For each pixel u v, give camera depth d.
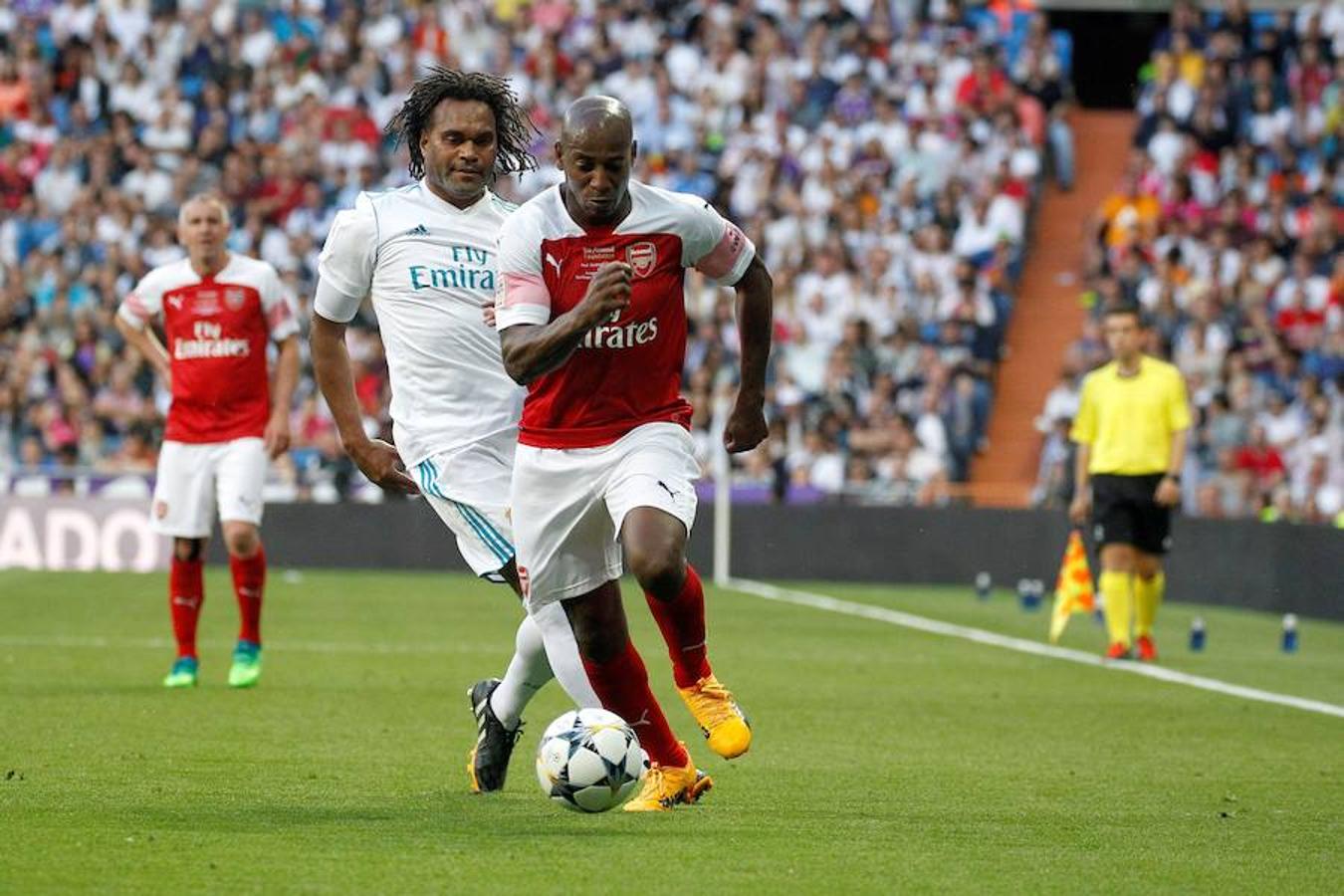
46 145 78.44
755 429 20.52
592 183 18.23
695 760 24.20
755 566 64.25
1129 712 30.78
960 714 30.09
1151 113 76.50
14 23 81.94
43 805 19.30
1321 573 52.38
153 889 15.08
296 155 76.38
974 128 75.94
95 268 72.62
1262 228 71.62
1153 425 40.09
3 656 36.72
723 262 19.67
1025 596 54.56
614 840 17.62
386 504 65.00
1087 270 72.62
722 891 15.34
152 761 22.92
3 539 63.81
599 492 19.12
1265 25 80.50
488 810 19.50
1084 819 19.75
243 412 32.41
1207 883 16.19
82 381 68.69
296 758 23.48
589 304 17.67
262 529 65.38
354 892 15.04
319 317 22.02
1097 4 84.75
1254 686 35.38
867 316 70.19
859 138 76.25
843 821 19.22
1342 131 74.56
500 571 21.81
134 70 79.88
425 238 21.80
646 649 40.59
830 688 33.66
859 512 63.56
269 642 40.59
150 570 62.94
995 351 69.50
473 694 21.08
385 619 46.84
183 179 76.06
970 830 18.81
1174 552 59.50
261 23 81.94
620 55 79.19
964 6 82.31
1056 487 62.56
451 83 22.02
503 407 21.80
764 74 78.19
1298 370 65.12
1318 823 19.75
